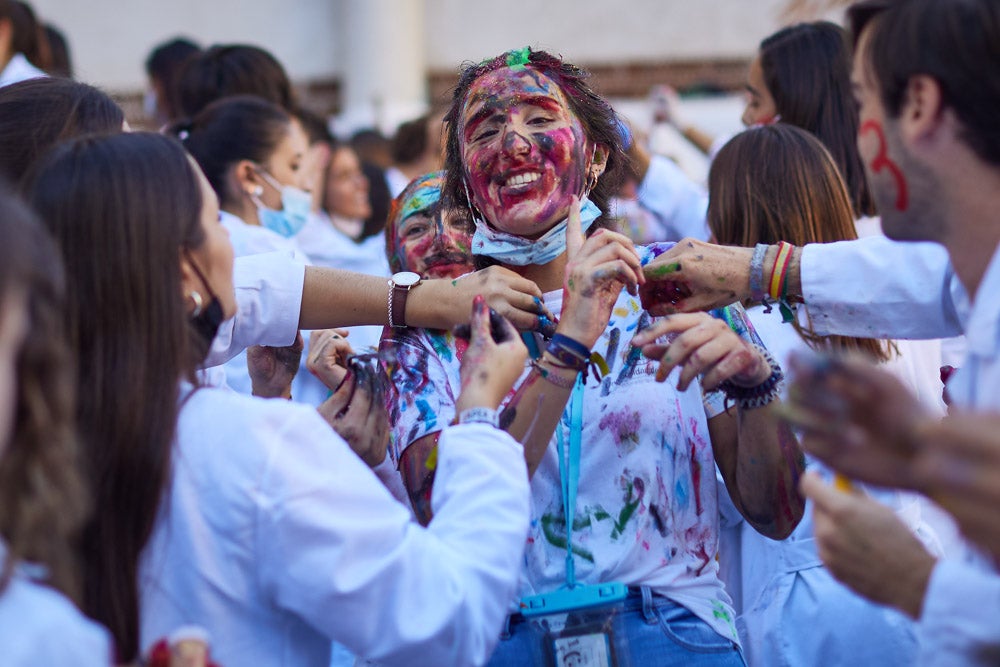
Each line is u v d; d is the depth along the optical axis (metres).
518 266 2.44
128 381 1.75
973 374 1.72
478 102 2.40
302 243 4.75
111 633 1.71
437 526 1.87
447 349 2.37
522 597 2.16
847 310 2.31
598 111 2.52
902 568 1.59
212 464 1.77
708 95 10.86
